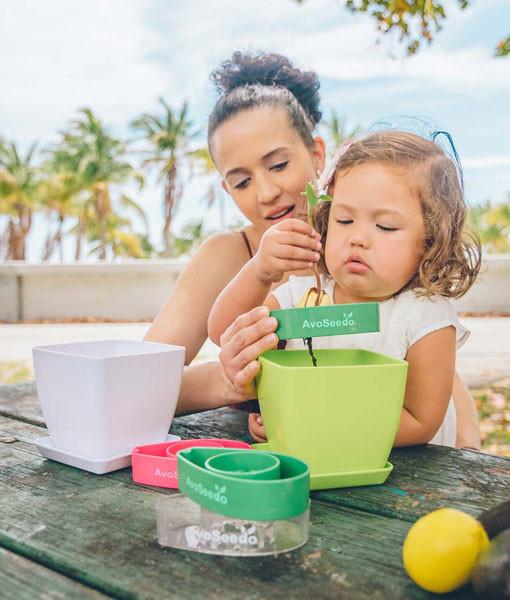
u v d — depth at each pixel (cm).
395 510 83
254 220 175
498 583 57
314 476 89
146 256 3856
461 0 319
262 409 102
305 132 175
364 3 316
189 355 171
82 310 1248
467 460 105
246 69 185
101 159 3198
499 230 3125
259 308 103
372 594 62
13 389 164
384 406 92
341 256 119
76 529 76
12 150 3272
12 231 3406
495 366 582
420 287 126
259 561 68
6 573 67
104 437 98
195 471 72
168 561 68
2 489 91
